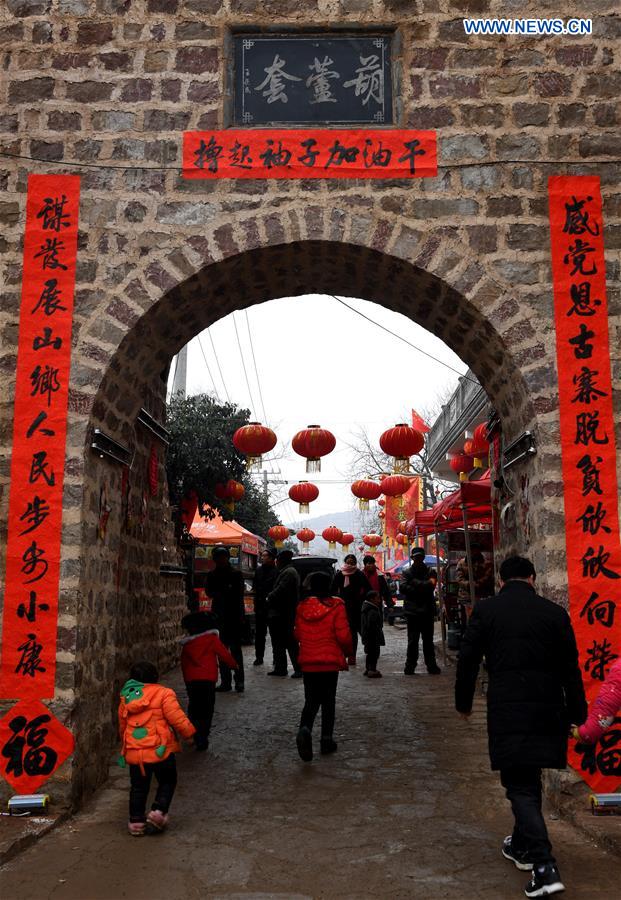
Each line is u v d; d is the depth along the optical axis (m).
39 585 5.27
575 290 5.66
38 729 5.09
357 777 5.70
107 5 6.02
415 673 10.82
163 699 4.66
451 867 4.05
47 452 5.44
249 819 4.81
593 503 5.39
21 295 5.66
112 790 5.57
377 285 6.46
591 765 5.02
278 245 5.75
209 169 5.81
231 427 14.70
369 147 5.83
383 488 15.51
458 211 5.75
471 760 6.16
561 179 5.79
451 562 14.83
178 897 3.69
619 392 5.54
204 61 5.96
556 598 5.29
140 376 6.34
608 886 3.79
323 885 3.83
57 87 5.93
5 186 5.82
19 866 4.09
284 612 10.30
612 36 5.97
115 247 5.73
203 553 14.87
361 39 6.02
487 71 5.93
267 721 7.53
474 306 5.66
